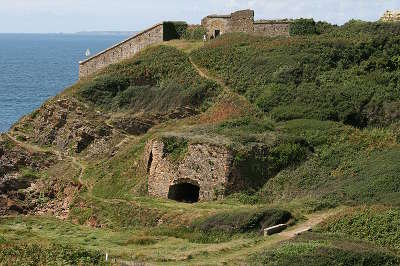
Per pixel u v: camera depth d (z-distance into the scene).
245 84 60.56
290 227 35.53
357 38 64.50
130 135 62.88
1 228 36.88
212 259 30.73
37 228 40.03
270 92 56.56
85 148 63.78
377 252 28.78
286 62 60.53
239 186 44.81
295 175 44.66
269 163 45.59
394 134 47.41
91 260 29.31
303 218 36.84
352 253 28.44
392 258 28.61
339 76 57.56
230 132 49.12
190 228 37.81
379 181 39.41
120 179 53.41
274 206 38.88
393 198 36.50
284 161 45.75
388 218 32.75
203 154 46.41
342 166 44.09
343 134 47.97
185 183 47.22
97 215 45.88
